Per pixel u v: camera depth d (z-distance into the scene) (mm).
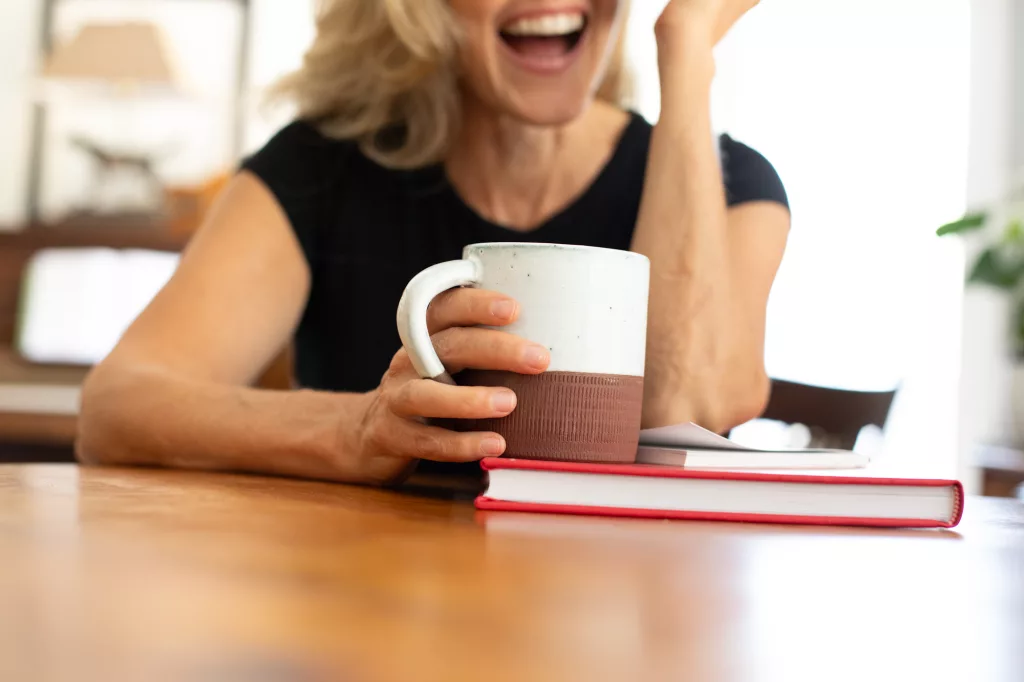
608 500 621
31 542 426
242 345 1153
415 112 1267
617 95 1492
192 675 236
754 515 623
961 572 469
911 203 3807
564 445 657
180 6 3791
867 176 3816
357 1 1271
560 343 655
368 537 490
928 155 3805
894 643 320
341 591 354
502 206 1286
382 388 731
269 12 3818
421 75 1220
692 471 618
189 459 840
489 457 643
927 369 3828
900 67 3824
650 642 301
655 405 964
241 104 3807
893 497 640
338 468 764
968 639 331
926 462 3852
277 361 1482
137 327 1075
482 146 1260
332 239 1289
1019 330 3189
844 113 3824
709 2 1002
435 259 1282
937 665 293
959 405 3840
